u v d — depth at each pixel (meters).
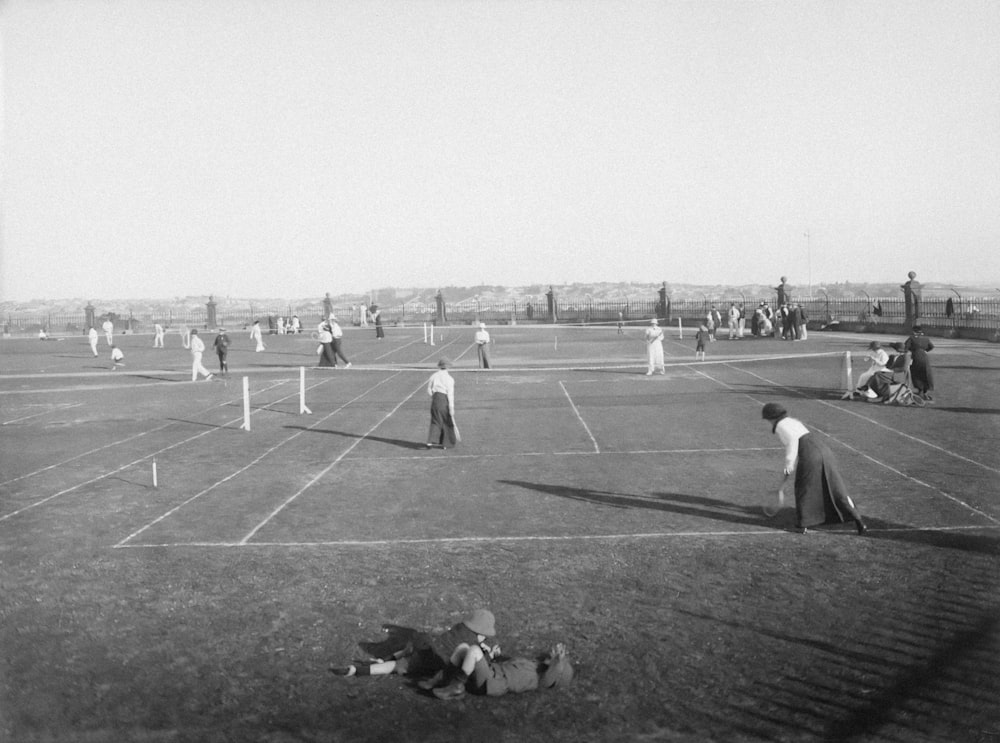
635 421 19.72
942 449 15.51
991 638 7.53
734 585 8.98
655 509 12.08
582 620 8.19
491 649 7.18
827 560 9.68
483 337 32.66
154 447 18.25
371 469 15.34
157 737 6.30
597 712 6.50
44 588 9.46
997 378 24.97
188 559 10.41
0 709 6.69
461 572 9.66
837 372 28.39
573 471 14.66
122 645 7.93
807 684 6.80
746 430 18.23
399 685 7.09
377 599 8.92
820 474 10.72
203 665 7.50
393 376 31.38
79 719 6.56
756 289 104.25
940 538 10.37
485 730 6.31
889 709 6.38
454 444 17.25
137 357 44.75
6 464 16.66
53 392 29.09
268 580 9.59
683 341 45.78
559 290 126.62
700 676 7.00
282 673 7.32
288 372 33.97
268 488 14.10
